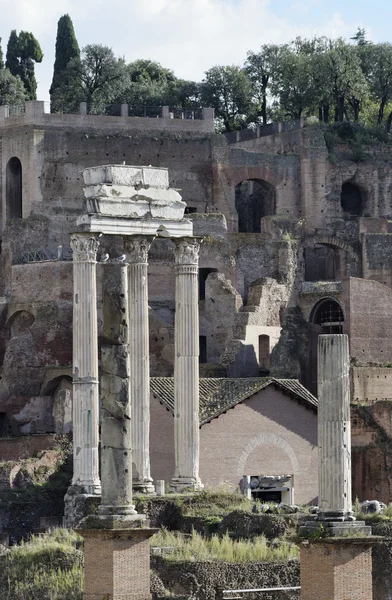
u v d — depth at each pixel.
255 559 155.25
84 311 179.00
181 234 182.62
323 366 132.88
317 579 129.00
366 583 129.12
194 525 172.62
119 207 178.25
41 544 156.62
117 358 134.75
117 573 132.62
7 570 151.00
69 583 147.38
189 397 185.50
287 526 168.12
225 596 148.88
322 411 132.62
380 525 163.38
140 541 133.62
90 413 178.62
